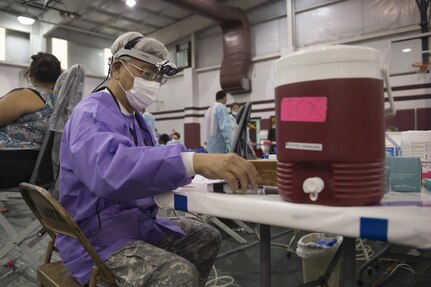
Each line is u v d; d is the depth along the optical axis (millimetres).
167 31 10070
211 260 1148
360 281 1831
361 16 6875
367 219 518
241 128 1620
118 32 10406
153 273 808
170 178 727
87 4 7965
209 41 9461
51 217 922
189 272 806
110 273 834
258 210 635
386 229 503
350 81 558
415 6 6285
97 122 845
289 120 604
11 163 1731
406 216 492
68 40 10016
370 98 570
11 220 3256
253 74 8430
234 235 2699
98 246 890
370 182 567
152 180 719
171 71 1058
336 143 556
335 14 7188
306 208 572
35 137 1812
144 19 9531
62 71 1971
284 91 617
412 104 6234
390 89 651
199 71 9664
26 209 3709
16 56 9273
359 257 2207
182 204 790
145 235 981
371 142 567
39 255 2207
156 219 1083
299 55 587
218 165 725
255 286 1902
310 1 7488
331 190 570
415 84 6199
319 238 1755
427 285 1847
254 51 8445
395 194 780
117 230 905
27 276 1951
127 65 1022
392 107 674
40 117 1806
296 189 604
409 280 1915
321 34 7367
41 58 1887
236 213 671
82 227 911
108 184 715
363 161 562
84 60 10375
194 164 739
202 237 1138
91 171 750
